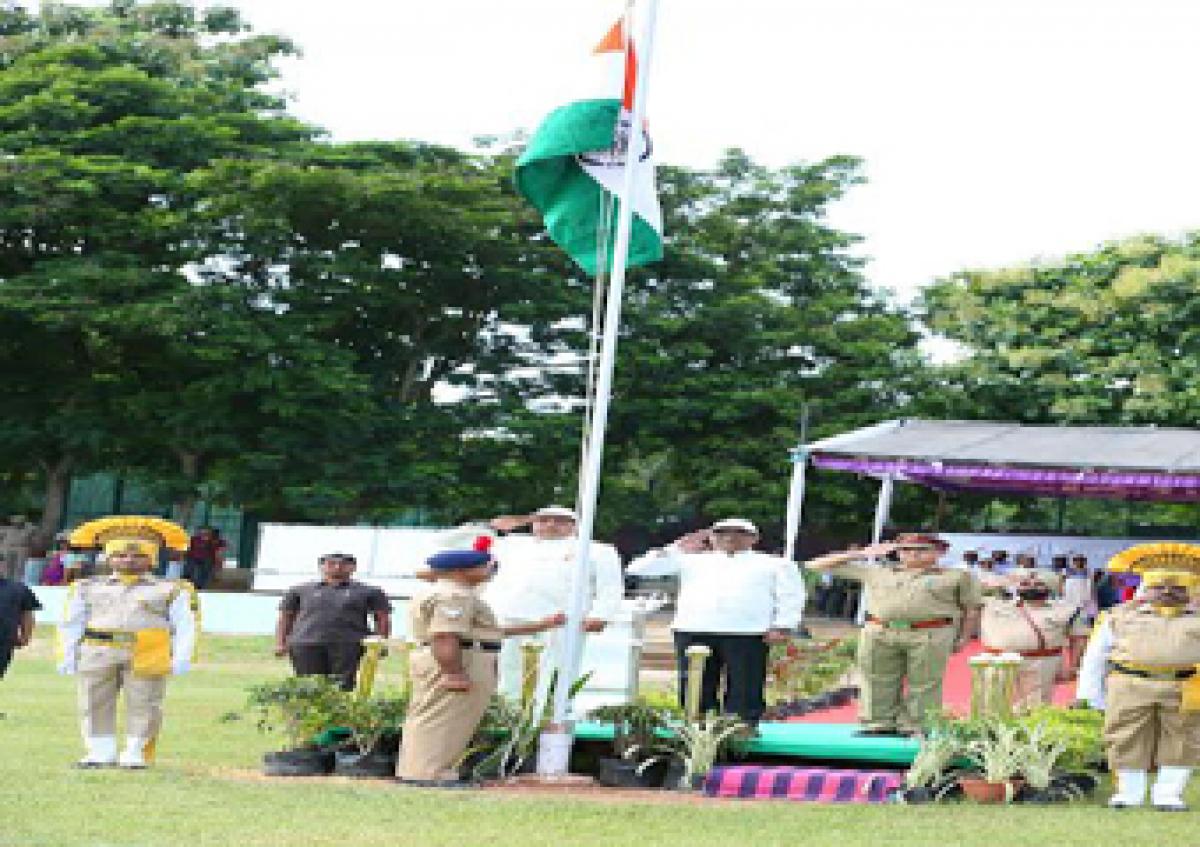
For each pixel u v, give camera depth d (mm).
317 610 14672
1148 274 38656
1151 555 11312
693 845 8883
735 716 12164
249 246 37969
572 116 12562
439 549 14000
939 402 40031
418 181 36656
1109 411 39219
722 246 43219
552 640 12672
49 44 40969
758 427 41594
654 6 12617
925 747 11461
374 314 40438
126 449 40594
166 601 11773
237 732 15078
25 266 39312
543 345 41469
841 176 44125
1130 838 9477
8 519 41312
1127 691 11180
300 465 37719
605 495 41531
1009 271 41469
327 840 8719
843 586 36781
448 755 11344
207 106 39844
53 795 9969
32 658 24141
